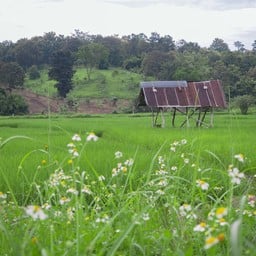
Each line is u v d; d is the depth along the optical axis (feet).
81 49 451.94
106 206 26.50
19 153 59.77
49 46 530.27
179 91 144.56
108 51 484.33
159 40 552.82
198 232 20.34
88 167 46.68
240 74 311.47
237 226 13.09
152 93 143.13
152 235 21.04
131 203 24.63
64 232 21.09
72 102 372.38
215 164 51.26
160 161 35.32
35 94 395.55
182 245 19.95
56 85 392.68
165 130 109.70
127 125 143.33
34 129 125.08
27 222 22.57
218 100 144.97
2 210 24.39
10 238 18.33
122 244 20.30
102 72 474.49
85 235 19.75
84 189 24.03
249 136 83.66
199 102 142.82
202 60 390.63
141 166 47.62
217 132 96.84
